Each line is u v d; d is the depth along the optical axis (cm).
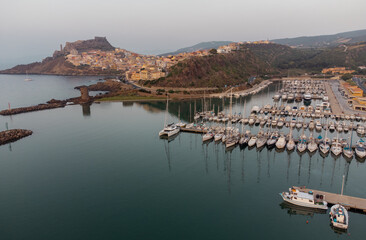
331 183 9369
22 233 7056
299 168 10606
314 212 7800
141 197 8738
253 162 11275
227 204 8281
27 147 13612
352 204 7719
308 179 9688
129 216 7731
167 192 9031
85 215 7812
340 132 14812
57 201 8562
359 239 6706
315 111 18775
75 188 9362
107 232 7044
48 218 7688
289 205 8131
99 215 7800
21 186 9556
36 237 6900
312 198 7806
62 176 10288
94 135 15525
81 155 12400
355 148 11738
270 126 16262
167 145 13625
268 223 7381
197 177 10081
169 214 7800
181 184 9562
